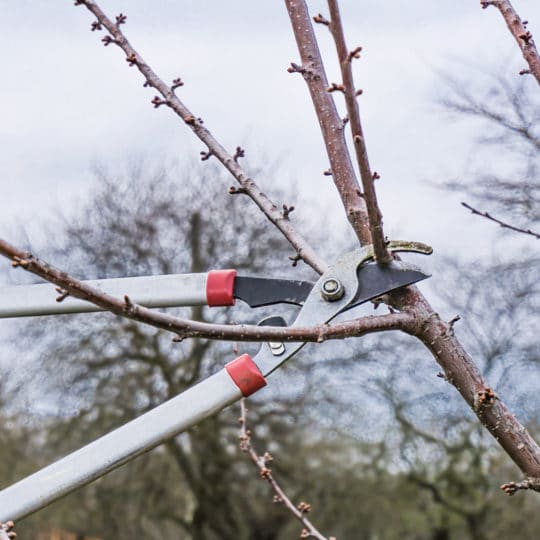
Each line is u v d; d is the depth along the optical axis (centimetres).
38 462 1956
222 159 238
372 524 2081
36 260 144
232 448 2083
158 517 2108
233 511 2088
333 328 185
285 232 231
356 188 219
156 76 246
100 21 249
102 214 2103
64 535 2047
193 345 1992
